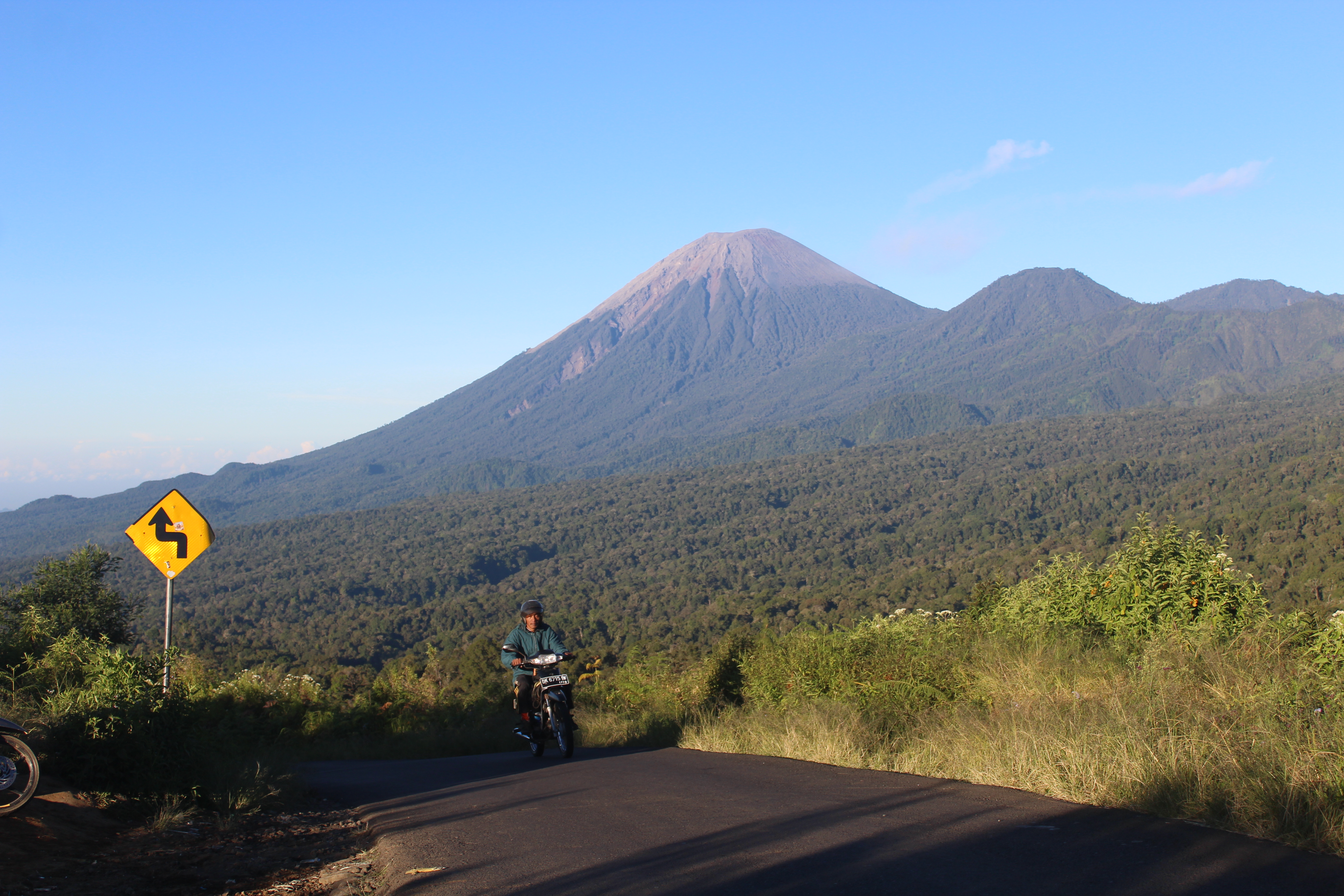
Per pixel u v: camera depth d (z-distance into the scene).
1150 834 4.30
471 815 6.04
